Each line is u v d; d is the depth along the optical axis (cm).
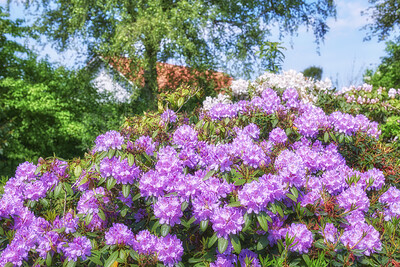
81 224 257
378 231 258
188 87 379
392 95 589
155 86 1104
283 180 246
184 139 286
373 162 355
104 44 1040
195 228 249
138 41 985
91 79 1224
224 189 241
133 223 277
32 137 1077
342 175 286
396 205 278
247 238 251
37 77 1184
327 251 231
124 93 1185
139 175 264
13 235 254
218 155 260
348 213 254
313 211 249
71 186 289
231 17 1234
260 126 378
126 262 229
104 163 256
